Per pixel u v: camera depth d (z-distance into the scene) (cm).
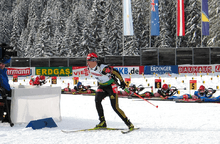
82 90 1279
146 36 5281
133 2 5344
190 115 645
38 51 4969
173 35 5300
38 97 525
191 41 4425
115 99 454
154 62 2702
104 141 375
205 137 403
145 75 2473
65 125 509
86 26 4697
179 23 2855
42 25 5869
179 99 993
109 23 5088
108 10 5081
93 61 447
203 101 941
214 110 734
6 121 507
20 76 2616
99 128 464
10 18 10825
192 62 2692
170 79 2067
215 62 2677
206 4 2870
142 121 561
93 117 628
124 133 429
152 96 1078
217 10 3597
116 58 2720
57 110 552
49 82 2055
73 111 739
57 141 372
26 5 11950
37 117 525
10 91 505
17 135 411
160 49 2689
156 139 389
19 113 504
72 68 2600
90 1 9231
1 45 505
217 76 2075
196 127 489
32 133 424
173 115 648
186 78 2105
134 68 2530
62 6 10919
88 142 368
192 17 4512
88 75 2572
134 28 5212
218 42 3572
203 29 2878
